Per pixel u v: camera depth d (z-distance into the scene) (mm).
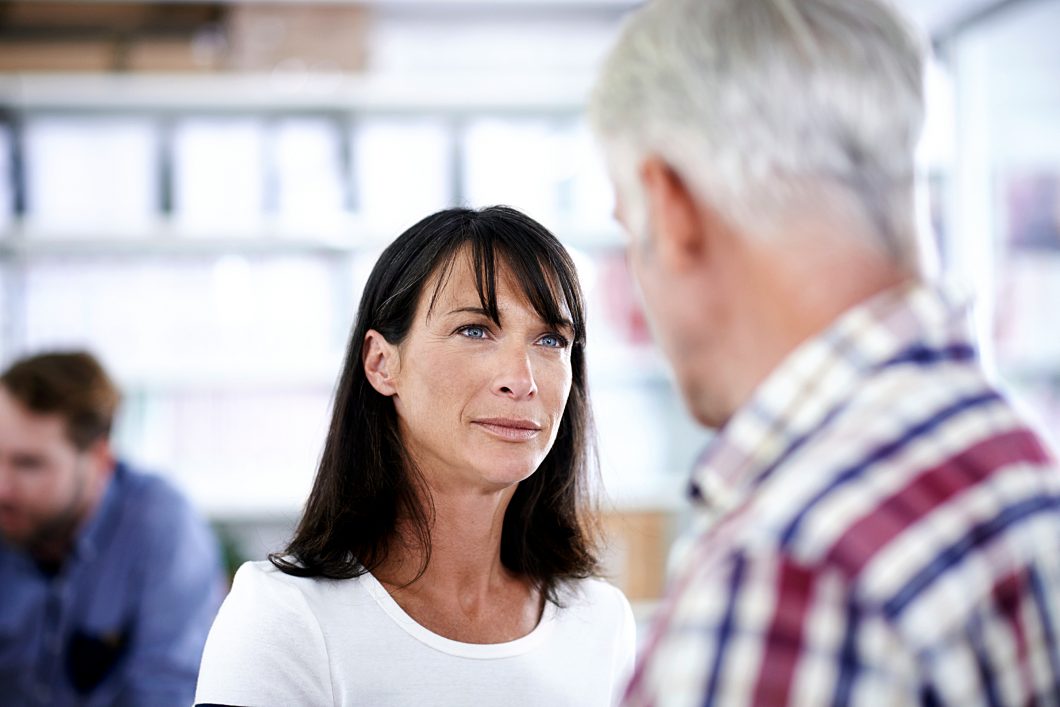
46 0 3391
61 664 2088
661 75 636
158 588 2117
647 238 666
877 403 578
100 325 3488
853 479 549
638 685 578
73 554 2119
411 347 1108
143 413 3574
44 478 2014
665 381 3795
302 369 3545
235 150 3480
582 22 3836
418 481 1139
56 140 3414
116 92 3396
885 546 527
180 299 3527
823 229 602
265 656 1040
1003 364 3275
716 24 622
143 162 3451
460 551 1148
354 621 1085
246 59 3447
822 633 516
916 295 607
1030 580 559
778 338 620
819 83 594
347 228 3492
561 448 1257
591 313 3689
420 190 3543
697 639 537
